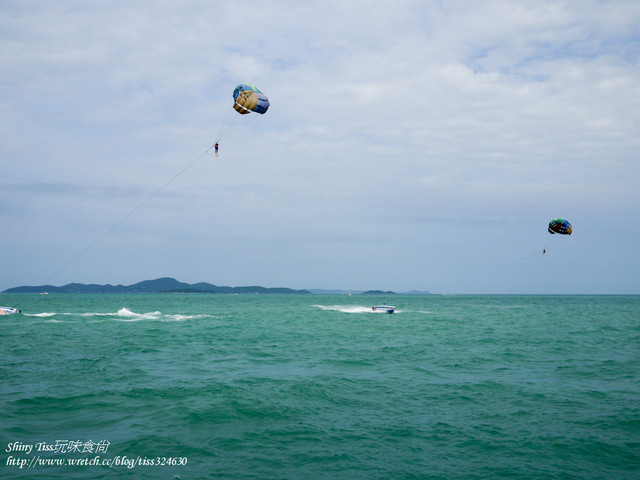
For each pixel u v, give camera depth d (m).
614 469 11.45
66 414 15.29
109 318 63.62
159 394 17.89
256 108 33.62
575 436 13.63
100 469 11.09
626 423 14.80
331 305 137.88
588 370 23.84
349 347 33.22
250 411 15.74
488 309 107.06
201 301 174.25
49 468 11.09
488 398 17.94
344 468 11.38
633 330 47.91
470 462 11.81
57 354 28.39
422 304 152.00
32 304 118.62
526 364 25.73
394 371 23.48
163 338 37.97
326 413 15.82
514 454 12.34
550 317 72.94
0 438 12.91
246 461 11.71
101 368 23.66
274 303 156.00
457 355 29.08
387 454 12.30
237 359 27.27
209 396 17.52
